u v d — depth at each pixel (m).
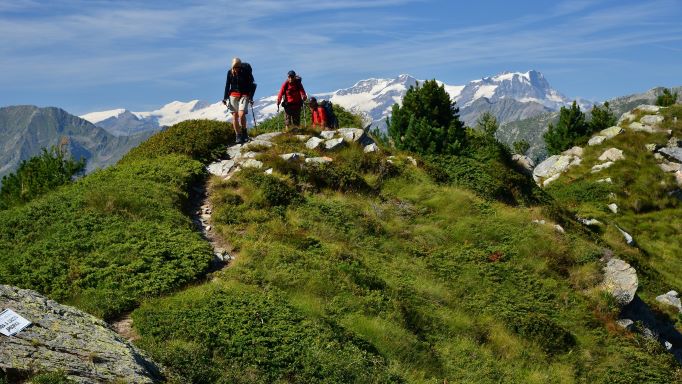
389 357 15.67
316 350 14.04
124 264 16.81
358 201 26.30
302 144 30.25
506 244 25.47
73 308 11.92
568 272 24.31
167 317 13.92
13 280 15.30
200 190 24.80
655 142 53.00
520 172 37.53
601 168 51.97
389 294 18.94
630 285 23.48
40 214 19.38
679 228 44.88
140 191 21.77
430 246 24.36
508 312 20.34
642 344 21.06
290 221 22.69
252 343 13.62
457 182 32.06
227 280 16.98
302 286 17.59
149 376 10.36
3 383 8.66
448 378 16.06
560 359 18.88
